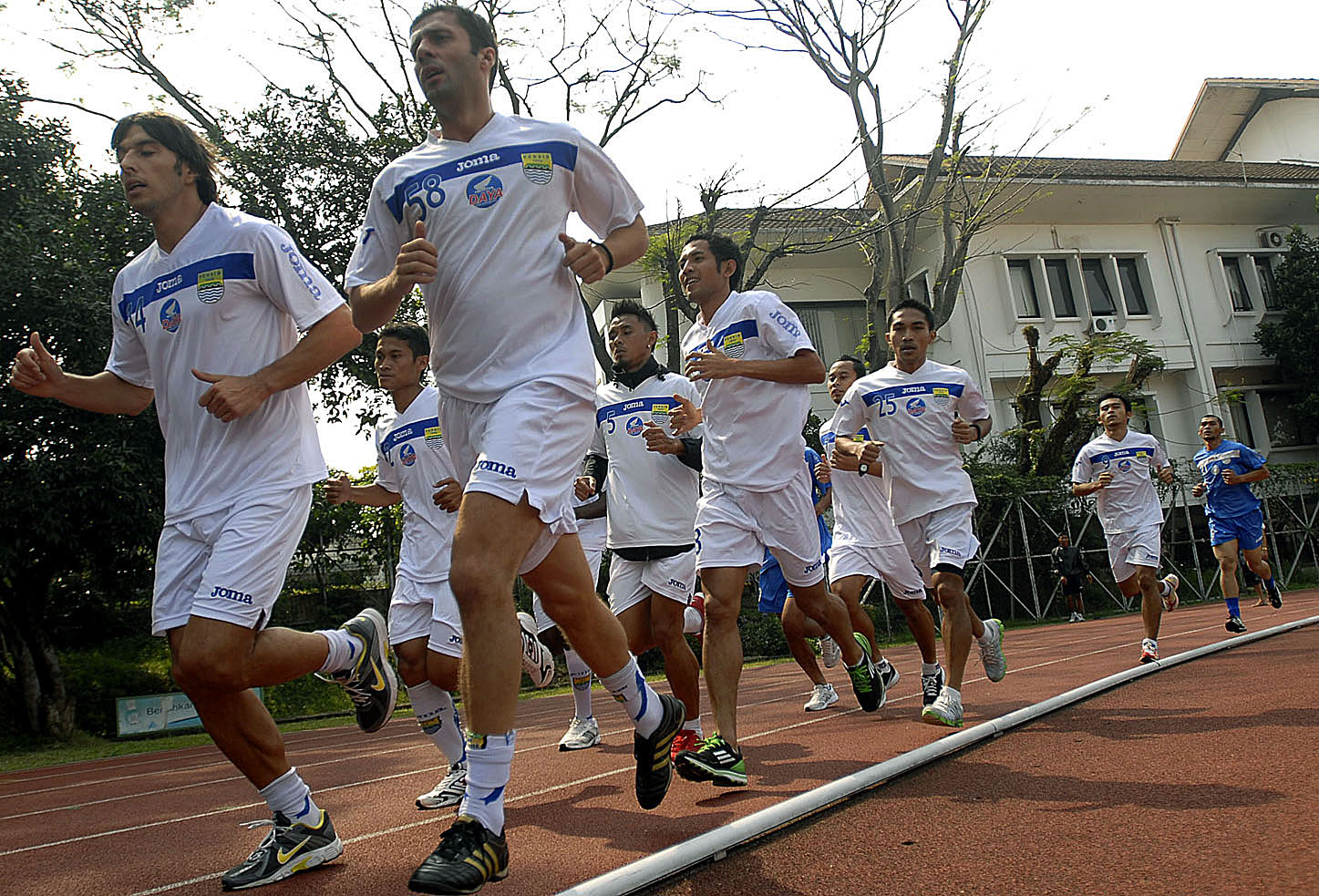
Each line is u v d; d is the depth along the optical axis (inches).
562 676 537.6
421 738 314.3
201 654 105.5
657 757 118.0
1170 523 825.5
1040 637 485.4
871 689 211.2
